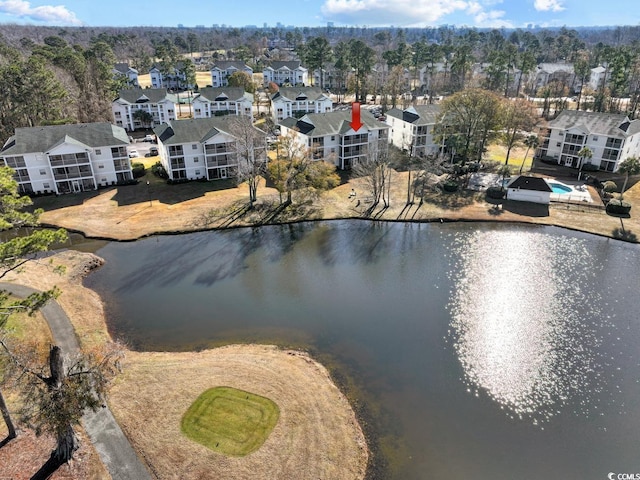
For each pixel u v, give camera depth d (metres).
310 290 46.19
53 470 24.05
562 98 133.00
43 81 84.75
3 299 27.06
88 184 70.38
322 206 65.94
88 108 99.75
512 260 52.03
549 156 85.12
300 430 27.81
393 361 35.78
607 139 76.19
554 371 34.94
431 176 74.12
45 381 23.08
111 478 24.00
